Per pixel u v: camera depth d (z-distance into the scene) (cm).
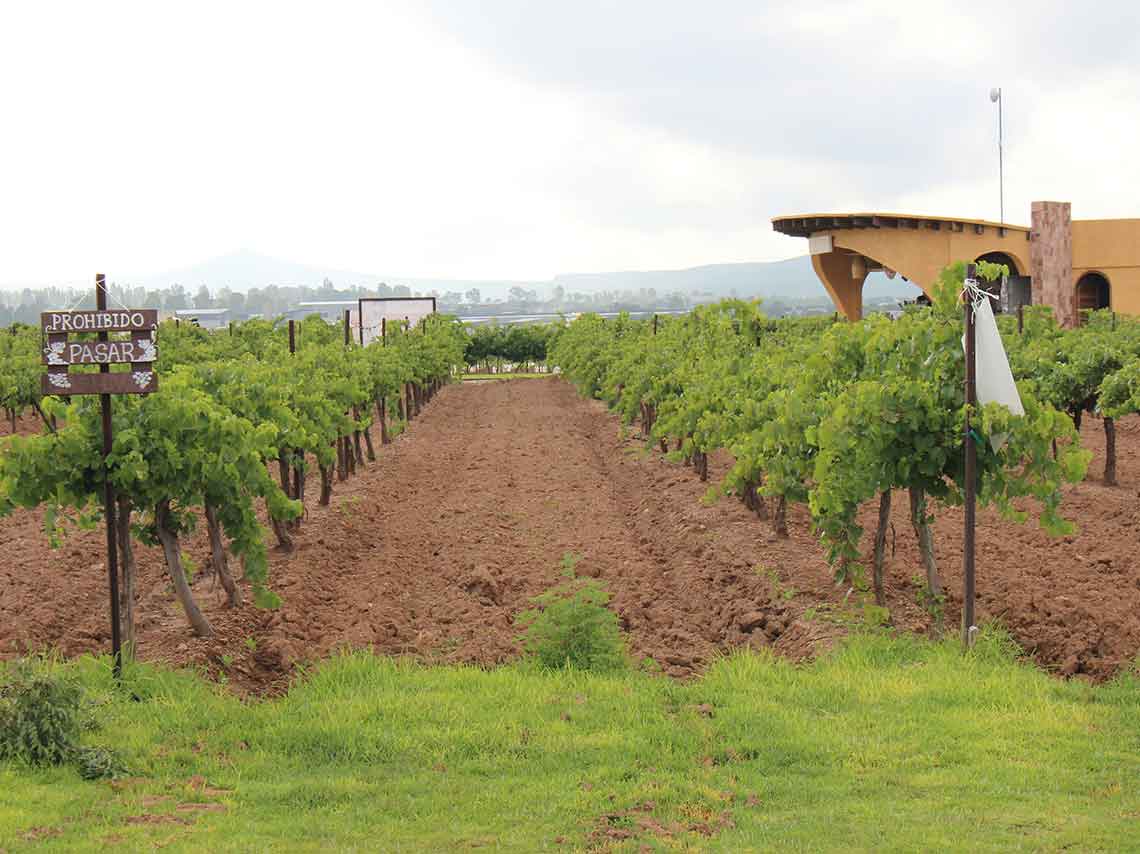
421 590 1563
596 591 1206
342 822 763
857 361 1410
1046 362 2302
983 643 1171
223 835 734
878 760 879
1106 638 1171
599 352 4141
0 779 816
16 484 1114
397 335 4188
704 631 1354
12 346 3800
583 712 1002
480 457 2970
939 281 1201
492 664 1198
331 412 2052
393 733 946
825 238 5244
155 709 996
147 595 1455
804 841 720
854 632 1230
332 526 1908
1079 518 1844
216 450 1205
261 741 942
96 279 1062
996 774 842
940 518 1905
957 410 1209
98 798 799
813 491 1288
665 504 2098
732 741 928
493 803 798
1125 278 5231
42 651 1198
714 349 2522
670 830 749
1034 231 5144
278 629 1297
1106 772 845
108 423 1083
